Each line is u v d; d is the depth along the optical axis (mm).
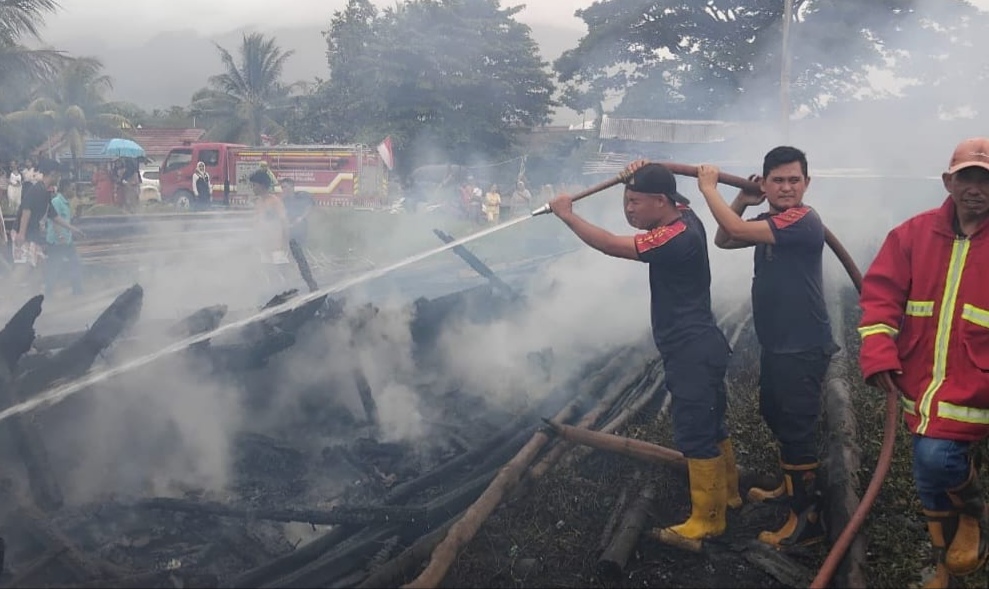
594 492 3951
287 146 24828
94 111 30688
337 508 3533
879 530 3508
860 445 4191
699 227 3457
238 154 24781
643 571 3398
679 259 3365
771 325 3480
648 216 3432
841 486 3652
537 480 3904
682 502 3941
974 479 2951
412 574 3256
